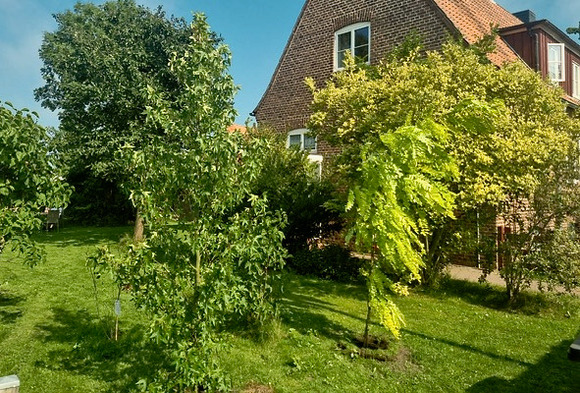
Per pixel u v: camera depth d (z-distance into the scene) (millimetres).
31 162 6328
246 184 4500
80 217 23016
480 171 8062
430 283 9656
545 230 8328
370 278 5973
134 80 13875
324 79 16359
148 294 3938
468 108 5980
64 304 7652
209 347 4031
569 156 8156
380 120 8594
